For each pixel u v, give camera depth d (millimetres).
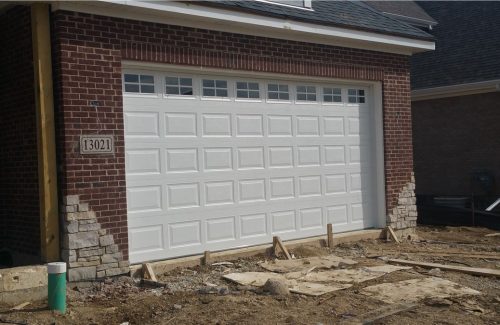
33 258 8039
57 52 7727
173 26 8805
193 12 8594
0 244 8766
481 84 15523
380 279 8234
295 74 10398
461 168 16484
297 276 8344
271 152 10344
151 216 8734
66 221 7695
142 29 8461
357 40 11047
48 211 7711
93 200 7926
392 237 11625
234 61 9523
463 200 14977
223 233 9625
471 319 6465
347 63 11227
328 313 6582
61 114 7719
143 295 7430
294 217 10688
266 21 9523
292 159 10672
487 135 15906
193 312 6586
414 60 18297
